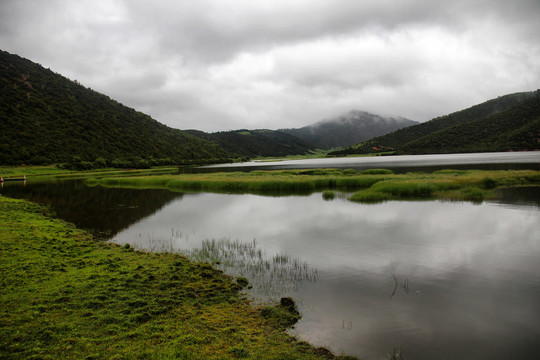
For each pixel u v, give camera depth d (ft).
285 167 354.33
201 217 87.04
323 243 59.47
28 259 44.47
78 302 31.60
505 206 89.92
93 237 65.00
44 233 61.41
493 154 466.70
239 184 153.07
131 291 35.04
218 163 559.79
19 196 138.92
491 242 58.23
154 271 41.88
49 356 22.85
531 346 27.17
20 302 31.27
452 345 27.17
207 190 150.92
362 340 27.58
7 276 37.93
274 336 27.58
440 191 116.98
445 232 65.36
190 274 41.63
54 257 46.32
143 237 65.77
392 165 308.81
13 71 503.20
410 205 94.94
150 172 313.32
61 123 423.23
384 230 67.97
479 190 113.29
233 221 81.05
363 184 149.59
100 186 181.27
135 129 534.78
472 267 46.11
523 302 35.29
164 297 34.09
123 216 89.61
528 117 594.65
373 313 32.50
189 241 62.49
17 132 355.97
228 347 25.36
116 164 379.96
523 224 70.44
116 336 26.09
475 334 28.96
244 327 28.81
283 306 33.14
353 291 37.99
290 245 58.54
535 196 103.71
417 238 61.46
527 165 235.40
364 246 57.00
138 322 28.66
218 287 37.99
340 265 47.42
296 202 108.78
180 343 25.57
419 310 33.32
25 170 295.89
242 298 35.63
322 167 324.19
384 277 42.55
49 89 507.71
